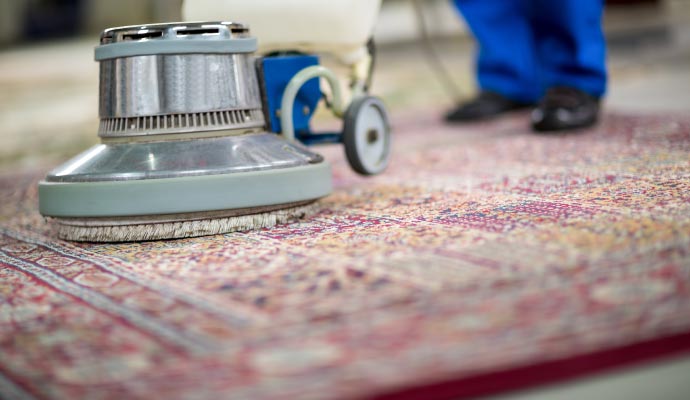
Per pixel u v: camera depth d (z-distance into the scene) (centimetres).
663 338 77
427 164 204
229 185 136
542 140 225
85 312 100
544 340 78
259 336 85
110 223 139
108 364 82
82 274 119
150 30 139
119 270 120
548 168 178
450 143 240
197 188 135
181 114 140
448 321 85
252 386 73
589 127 236
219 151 140
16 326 97
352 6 161
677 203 129
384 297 94
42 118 408
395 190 171
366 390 70
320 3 160
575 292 90
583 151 197
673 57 444
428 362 75
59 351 87
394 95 391
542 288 93
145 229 138
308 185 146
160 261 123
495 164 193
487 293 92
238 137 144
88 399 73
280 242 129
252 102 148
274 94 157
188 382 75
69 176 141
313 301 95
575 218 125
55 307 103
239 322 90
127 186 135
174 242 137
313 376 74
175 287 107
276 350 81
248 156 141
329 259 114
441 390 70
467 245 115
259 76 156
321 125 316
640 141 202
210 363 79
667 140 199
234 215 140
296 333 85
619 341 77
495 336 80
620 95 322
